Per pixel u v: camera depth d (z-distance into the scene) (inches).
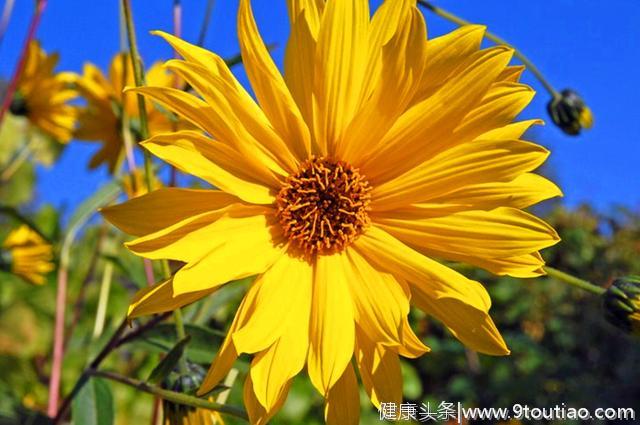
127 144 9.1
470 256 6.0
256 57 5.8
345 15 5.8
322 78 6.0
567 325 22.9
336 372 5.4
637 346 21.9
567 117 9.5
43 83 11.4
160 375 6.3
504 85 5.9
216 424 6.8
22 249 10.8
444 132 6.0
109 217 5.5
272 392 5.4
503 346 5.7
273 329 5.5
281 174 6.2
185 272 5.3
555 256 24.6
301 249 6.2
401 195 6.2
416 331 18.0
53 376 9.0
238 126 5.7
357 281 6.0
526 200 5.8
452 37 5.8
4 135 13.5
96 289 13.1
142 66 6.8
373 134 6.2
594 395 20.0
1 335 12.7
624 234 25.5
